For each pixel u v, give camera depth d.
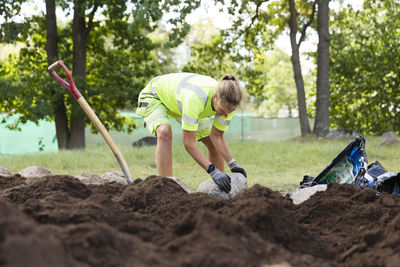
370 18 19.72
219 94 3.33
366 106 19.12
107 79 17.39
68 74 3.60
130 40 17.31
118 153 3.57
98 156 9.90
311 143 13.15
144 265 1.59
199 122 4.26
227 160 4.04
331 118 20.64
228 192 3.42
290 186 5.70
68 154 10.09
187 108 3.52
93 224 1.81
